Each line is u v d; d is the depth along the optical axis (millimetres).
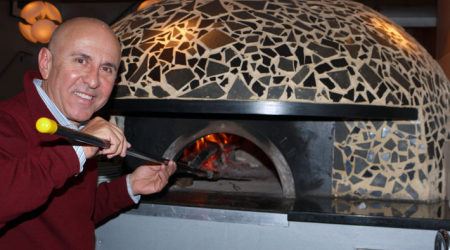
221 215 1886
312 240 1823
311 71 1822
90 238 1235
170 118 2184
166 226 1948
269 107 1781
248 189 2320
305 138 2094
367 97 1836
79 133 801
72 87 1088
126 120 2242
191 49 1908
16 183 842
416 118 1984
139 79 1905
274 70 1816
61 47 1092
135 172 1484
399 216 1752
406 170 2037
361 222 1762
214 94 1808
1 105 1061
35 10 4395
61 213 1148
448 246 1017
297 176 2100
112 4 6270
